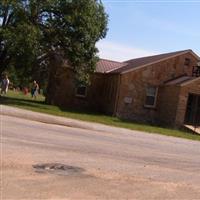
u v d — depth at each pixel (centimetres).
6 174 949
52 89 4006
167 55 3997
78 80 3756
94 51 3619
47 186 890
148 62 3869
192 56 3981
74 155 1302
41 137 1623
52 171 1030
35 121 2273
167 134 2805
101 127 2523
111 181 996
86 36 3544
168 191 964
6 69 3953
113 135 2216
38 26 3422
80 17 3491
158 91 3897
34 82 4747
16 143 1377
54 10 3481
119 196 872
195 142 2566
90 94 4112
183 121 3609
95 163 1206
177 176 1173
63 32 3503
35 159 1146
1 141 1376
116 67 4253
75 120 2680
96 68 3938
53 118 2541
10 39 3191
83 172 1059
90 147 1548
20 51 3272
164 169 1267
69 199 813
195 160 1597
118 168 1173
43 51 3538
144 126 3164
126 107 3797
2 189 834
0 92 4728
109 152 1485
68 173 1028
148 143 2067
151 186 992
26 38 3197
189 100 3772
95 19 3609
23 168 1023
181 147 2103
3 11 3331
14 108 2742
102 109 4041
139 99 3834
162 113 3828
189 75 3972
